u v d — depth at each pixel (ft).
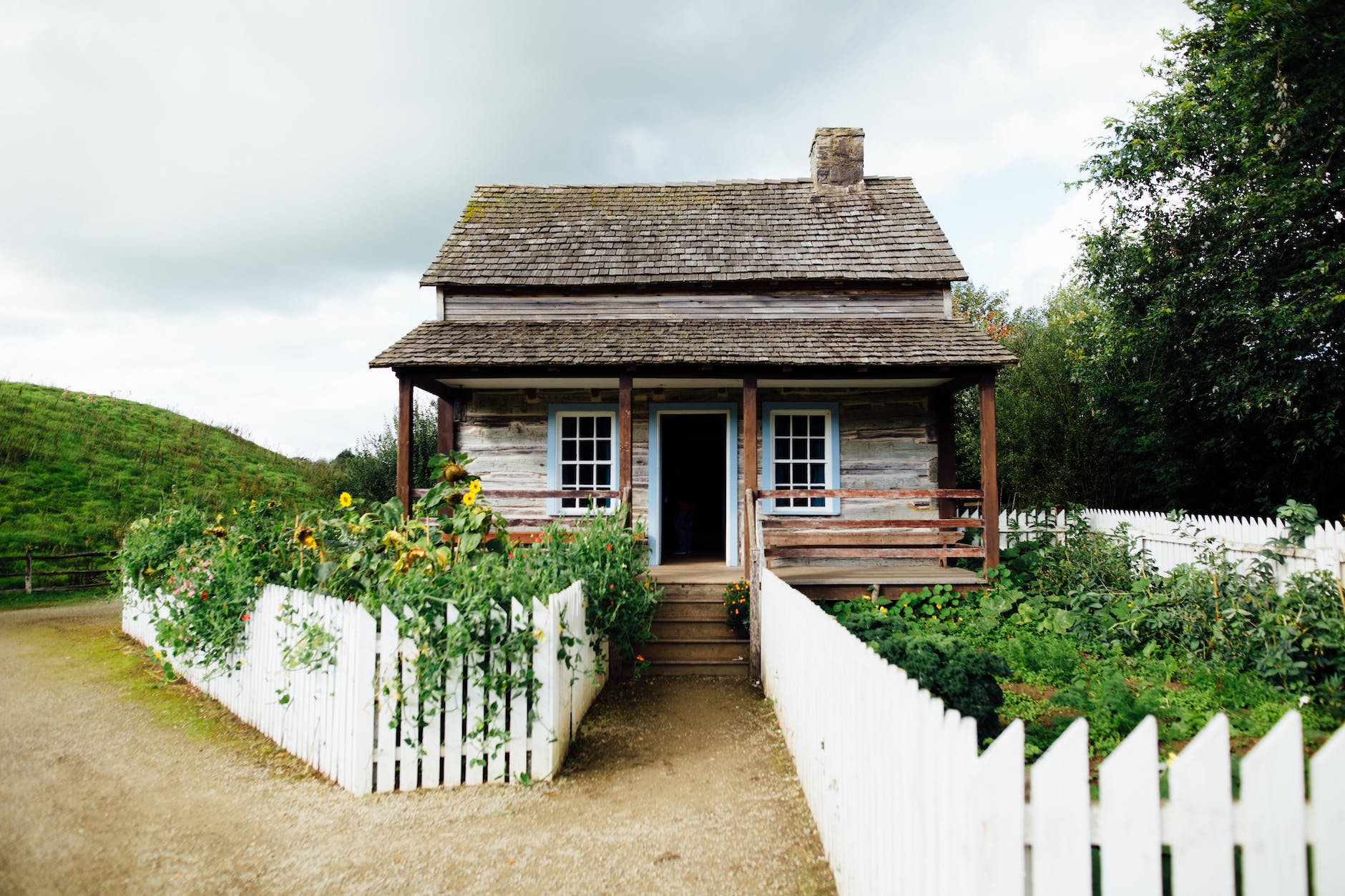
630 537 26.71
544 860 12.73
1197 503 44.27
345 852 13.04
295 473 81.82
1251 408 35.42
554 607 17.01
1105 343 42.98
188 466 70.79
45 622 36.09
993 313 87.40
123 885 11.83
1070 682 21.34
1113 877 6.25
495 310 37.73
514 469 37.55
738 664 26.32
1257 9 33.88
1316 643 19.33
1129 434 47.01
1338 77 33.37
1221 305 36.06
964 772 6.88
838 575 31.14
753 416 31.55
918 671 15.93
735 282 37.22
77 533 53.01
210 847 13.16
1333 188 33.63
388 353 32.35
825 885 11.87
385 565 19.81
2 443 60.70
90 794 15.42
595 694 22.76
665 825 14.11
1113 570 30.50
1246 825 6.26
